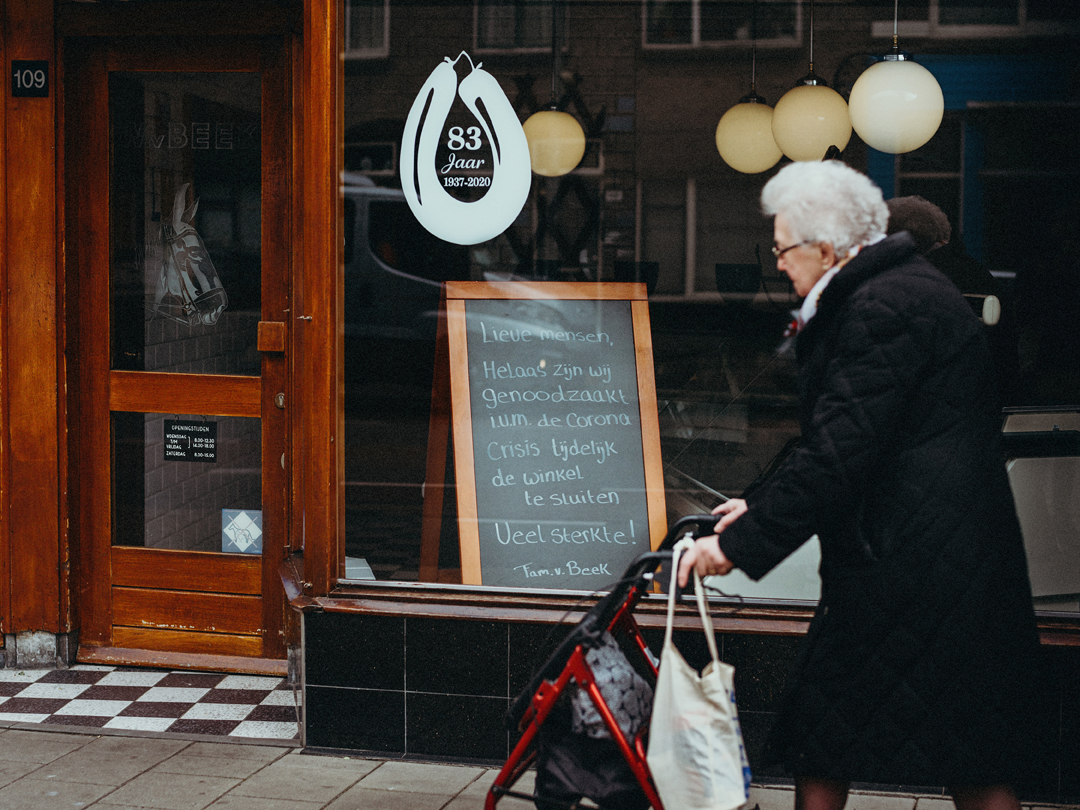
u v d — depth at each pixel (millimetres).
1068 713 3566
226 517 4816
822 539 2619
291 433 4699
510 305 4105
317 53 3961
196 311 4785
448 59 4082
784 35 4035
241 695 4559
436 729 3891
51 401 4762
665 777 2480
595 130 4105
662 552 2617
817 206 2617
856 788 3660
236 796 3602
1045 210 3910
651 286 4117
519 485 4039
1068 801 3574
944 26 3953
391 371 4043
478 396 4070
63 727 4191
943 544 2484
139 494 4867
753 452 4055
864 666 2533
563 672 2678
